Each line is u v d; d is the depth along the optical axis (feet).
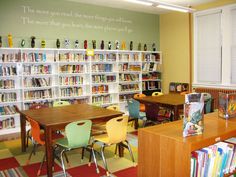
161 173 6.98
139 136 7.57
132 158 12.89
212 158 7.07
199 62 24.59
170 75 27.43
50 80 21.34
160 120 16.78
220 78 23.03
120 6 24.50
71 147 11.01
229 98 8.91
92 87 23.26
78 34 23.07
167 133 7.13
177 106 15.94
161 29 28.07
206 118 9.04
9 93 19.52
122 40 25.89
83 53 22.86
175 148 6.59
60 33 22.11
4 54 19.04
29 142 16.62
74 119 11.76
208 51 23.75
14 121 20.02
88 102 23.15
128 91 25.50
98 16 24.12
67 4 22.29
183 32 25.71
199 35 24.32
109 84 24.88
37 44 21.03
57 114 13.07
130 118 17.69
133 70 25.67
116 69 24.56
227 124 8.12
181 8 21.67
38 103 20.66
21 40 20.29
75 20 22.82
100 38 24.40
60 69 21.56
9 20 19.66
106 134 12.76
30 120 11.93
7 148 15.62
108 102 24.47
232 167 7.77
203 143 6.55
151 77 27.32
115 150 13.99
